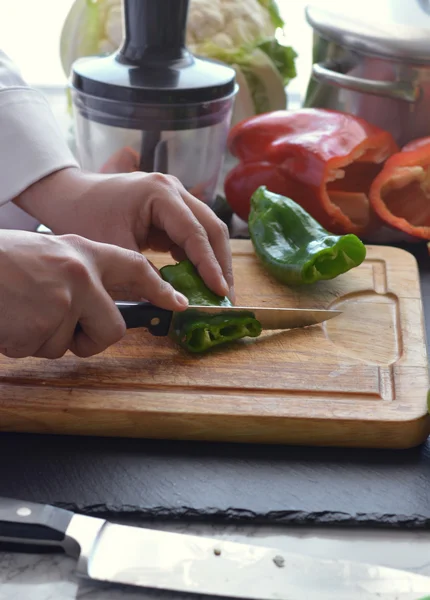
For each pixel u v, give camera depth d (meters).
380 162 1.36
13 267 0.84
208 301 1.04
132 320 0.97
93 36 1.54
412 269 1.20
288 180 1.34
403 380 0.96
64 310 0.86
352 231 1.34
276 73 1.55
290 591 0.70
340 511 0.81
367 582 0.71
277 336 1.04
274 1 1.59
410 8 1.34
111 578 0.70
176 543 0.74
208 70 1.28
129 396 0.92
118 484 0.84
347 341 1.04
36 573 0.74
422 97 1.34
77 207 1.08
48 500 0.81
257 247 1.19
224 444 0.91
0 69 1.12
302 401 0.92
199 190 1.36
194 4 1.48
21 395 0.91
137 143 1.29
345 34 1.34
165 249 1.13
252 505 0.81
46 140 1.12
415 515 0.81
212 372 0.97
